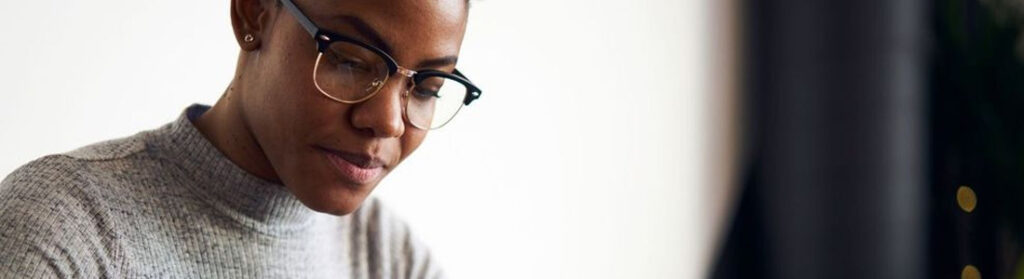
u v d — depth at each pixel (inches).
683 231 100.8
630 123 95.0
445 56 34.3
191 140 38.0
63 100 59.4
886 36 99.8
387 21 33.0
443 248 81.8
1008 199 108.0
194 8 65.6
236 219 38.3
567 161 90.4
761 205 105.0
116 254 35.4
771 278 104.3
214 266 37.8
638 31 95.0
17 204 34.2
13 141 57.2
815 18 101.5
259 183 38.2
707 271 103.2
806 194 102.2
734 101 104.5
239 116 37.4
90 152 37.0
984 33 108.3
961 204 107.4
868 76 99.8
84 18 60.0
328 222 42.8
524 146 87.0
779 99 103.7
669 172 99.1
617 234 95.2
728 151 104.3
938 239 108.4
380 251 45.4
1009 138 107.5
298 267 40.3
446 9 33.9
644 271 97.8
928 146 104.6
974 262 108.7
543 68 87.6
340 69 33.5
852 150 100.3
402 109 34.4
